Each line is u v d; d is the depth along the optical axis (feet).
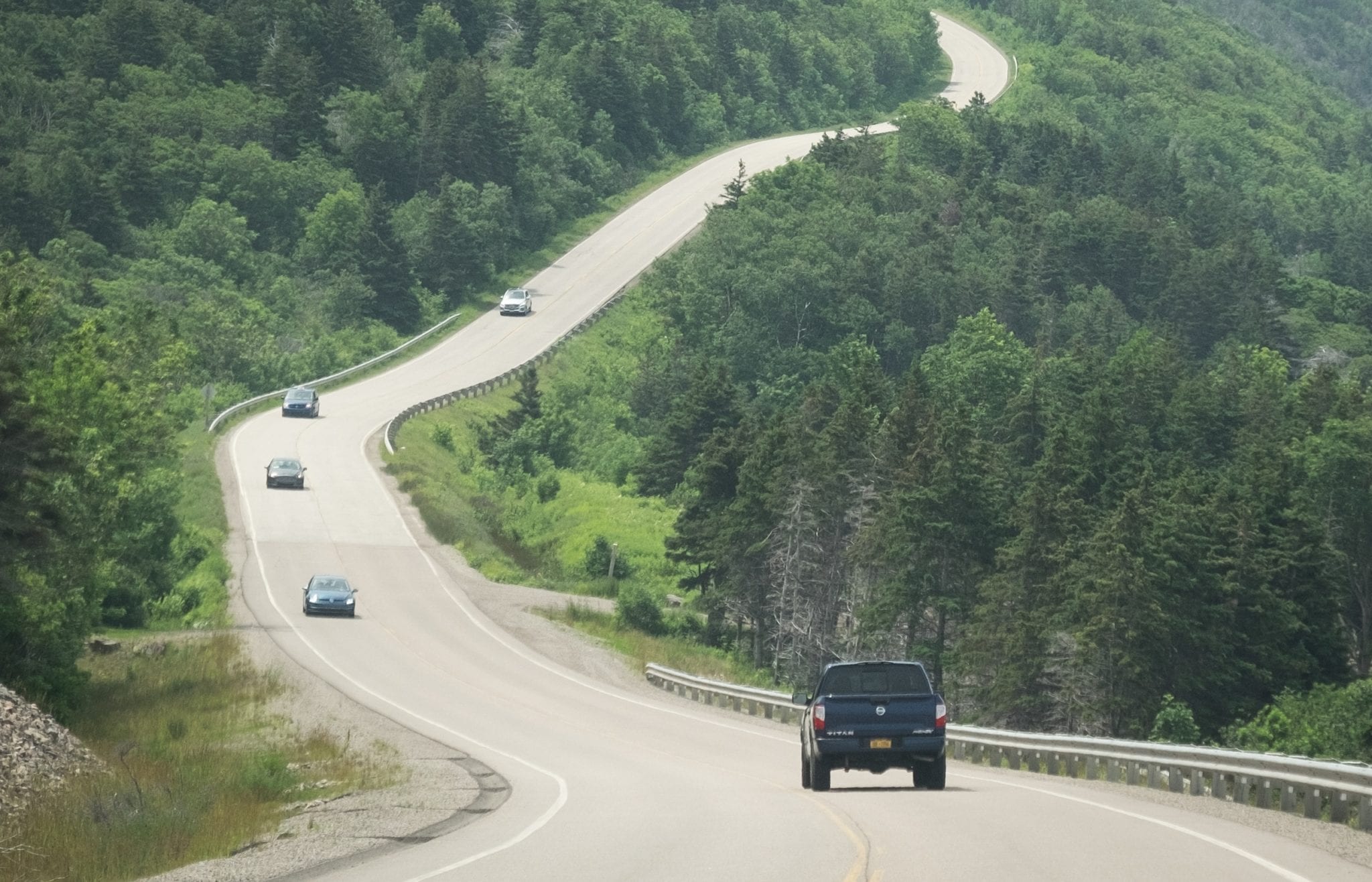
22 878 138.10
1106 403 611.88
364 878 119.14
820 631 557.33
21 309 332.80
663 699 362.94
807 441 552.41
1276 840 132.77
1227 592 462.19
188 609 456.86
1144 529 454.81
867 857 120.57
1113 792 189.06
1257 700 469.16
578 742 268.41
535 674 386.11
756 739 277.44
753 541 552.00
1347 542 622.54
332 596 453.99
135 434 386.73
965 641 482.28
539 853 129.90
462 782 203.00
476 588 516.32
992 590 476.95
